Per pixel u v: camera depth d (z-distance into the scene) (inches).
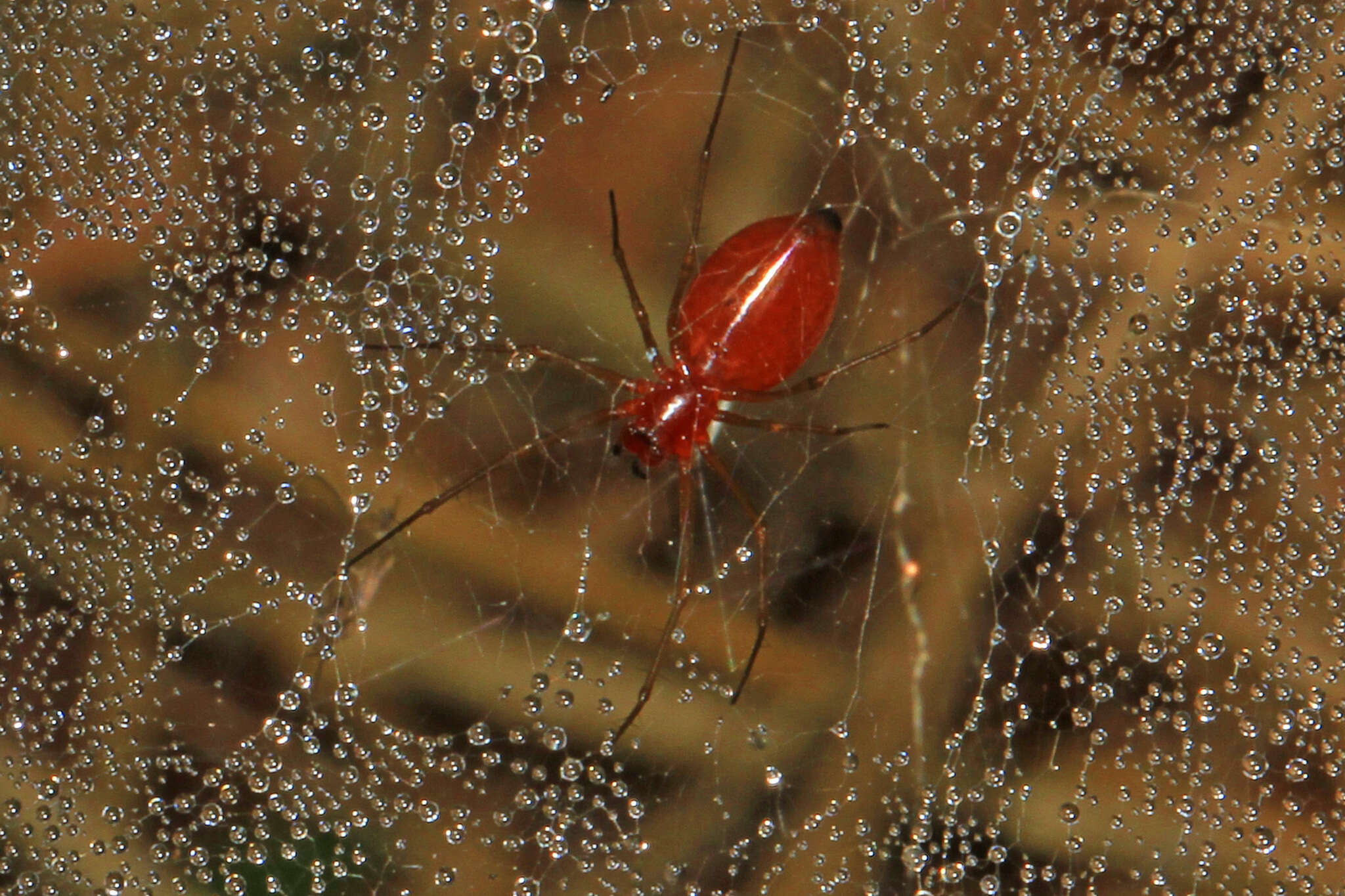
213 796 2.8
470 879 2.8
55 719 2.8
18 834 2.8
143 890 2.8
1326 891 2.8
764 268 2.8
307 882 2.8
